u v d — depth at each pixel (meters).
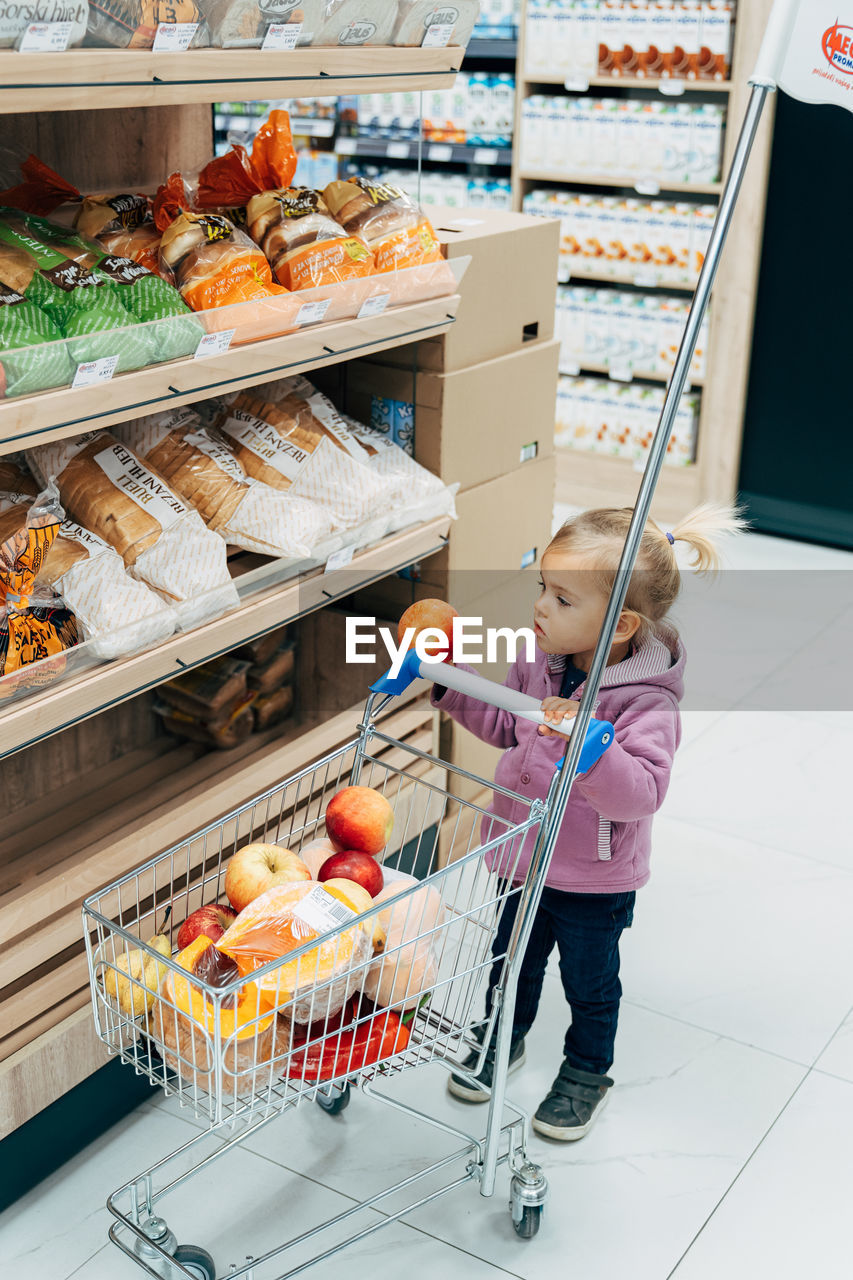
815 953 2.48
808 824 2.91
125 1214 1.73
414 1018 1.65
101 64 1.54
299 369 1.98
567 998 2.03
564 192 5.04
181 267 1.92
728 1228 1.85
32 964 1.83
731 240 4.49
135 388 1.70
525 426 2.67
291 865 1.61
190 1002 1.38
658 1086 2.13
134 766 2.31
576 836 1.91
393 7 1.95
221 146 2.77
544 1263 1.78
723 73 4.41
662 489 4.95
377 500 2.20
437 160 5.12
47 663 1.68
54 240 1.86
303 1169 1.95
